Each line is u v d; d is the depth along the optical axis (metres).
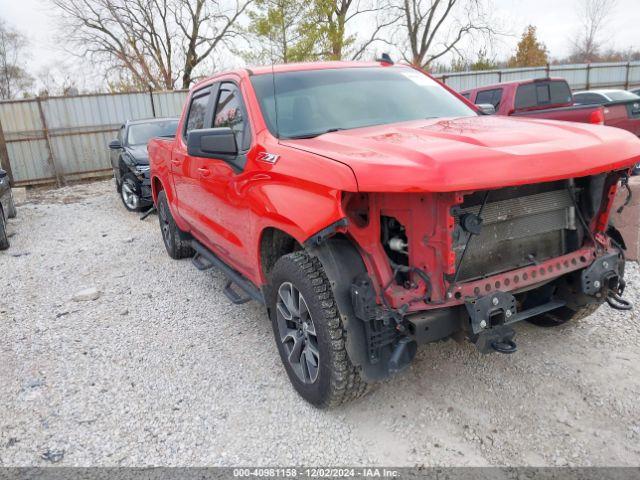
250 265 3.73
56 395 3.51
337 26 17.03
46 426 3.16
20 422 3.22
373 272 2.64
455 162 2.29
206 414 3.20
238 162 3.55
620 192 4.81
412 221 2.52
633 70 22.31
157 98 17.72
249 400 3.32
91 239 8.13
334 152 2.75
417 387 3.31
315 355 3.03
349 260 2.73
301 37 16.25
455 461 2.64
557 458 2.61
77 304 5.25
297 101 3.67
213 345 4.13
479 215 2.62
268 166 3.14
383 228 2.70
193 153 3.40
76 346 4.25
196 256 6.15
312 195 2.72
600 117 7.74
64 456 2.88
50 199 13.12
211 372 3.71
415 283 2.57
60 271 6.46
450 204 2.36
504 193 2.68
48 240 8.24
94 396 3.47
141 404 3.35
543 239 2.96
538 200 2.83
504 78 21.02
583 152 2.56
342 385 2.82
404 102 3.86
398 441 2.83
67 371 3.84
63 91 30.59
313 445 2.85
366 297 2.59
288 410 3.18
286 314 3.28
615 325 3.91
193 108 4.99
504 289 2.65
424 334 2.52
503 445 2.73
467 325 2.55
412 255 2.56
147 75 30.83
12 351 4.21
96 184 15.88
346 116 3.61
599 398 3.06
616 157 2.64
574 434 2.77
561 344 3.70
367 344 2.69
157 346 4.18
